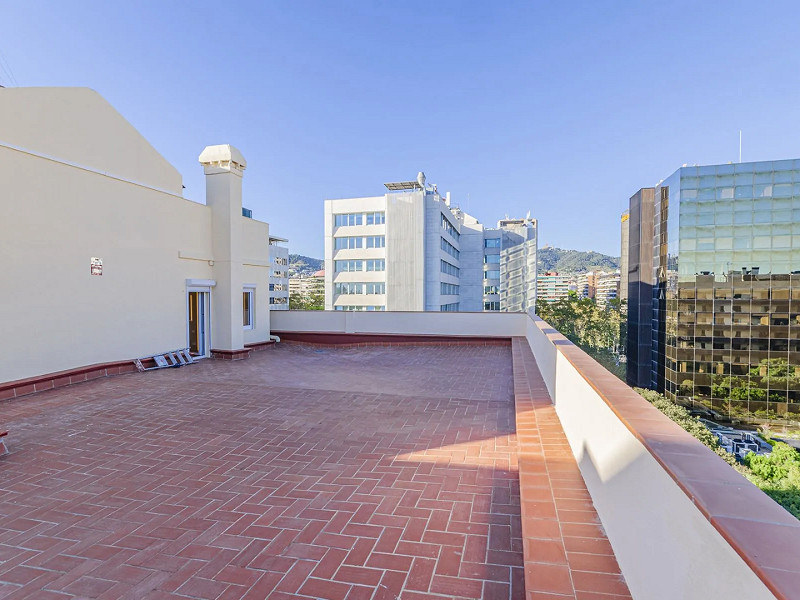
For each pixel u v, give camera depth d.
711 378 38.00
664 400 29.03
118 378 7.95
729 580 0.93
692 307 38.69
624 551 1.92
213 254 10.94
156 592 2.23
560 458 3.39
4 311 6.41
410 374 8.40
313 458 4.09
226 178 10.82
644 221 46.94
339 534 2.75
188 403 6.20
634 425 1.74
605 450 2.35
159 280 9.36
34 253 6.84
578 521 2.45
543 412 4.65
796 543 0.87
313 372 8.67
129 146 8.67
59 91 7.23
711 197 38.09
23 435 4.83
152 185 9.15
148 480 3.65
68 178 7.38
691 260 38.56
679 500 1.26
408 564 2.42
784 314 35.94
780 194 36.25
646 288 46.94
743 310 37.12
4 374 6.43
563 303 67.25
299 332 13.85
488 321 13.03
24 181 6.67
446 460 3.99
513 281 66.56
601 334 65.94
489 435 4.69
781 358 36.00
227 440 4.64
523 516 2.51
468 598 2.14
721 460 1.35
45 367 7.03
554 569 2.00
